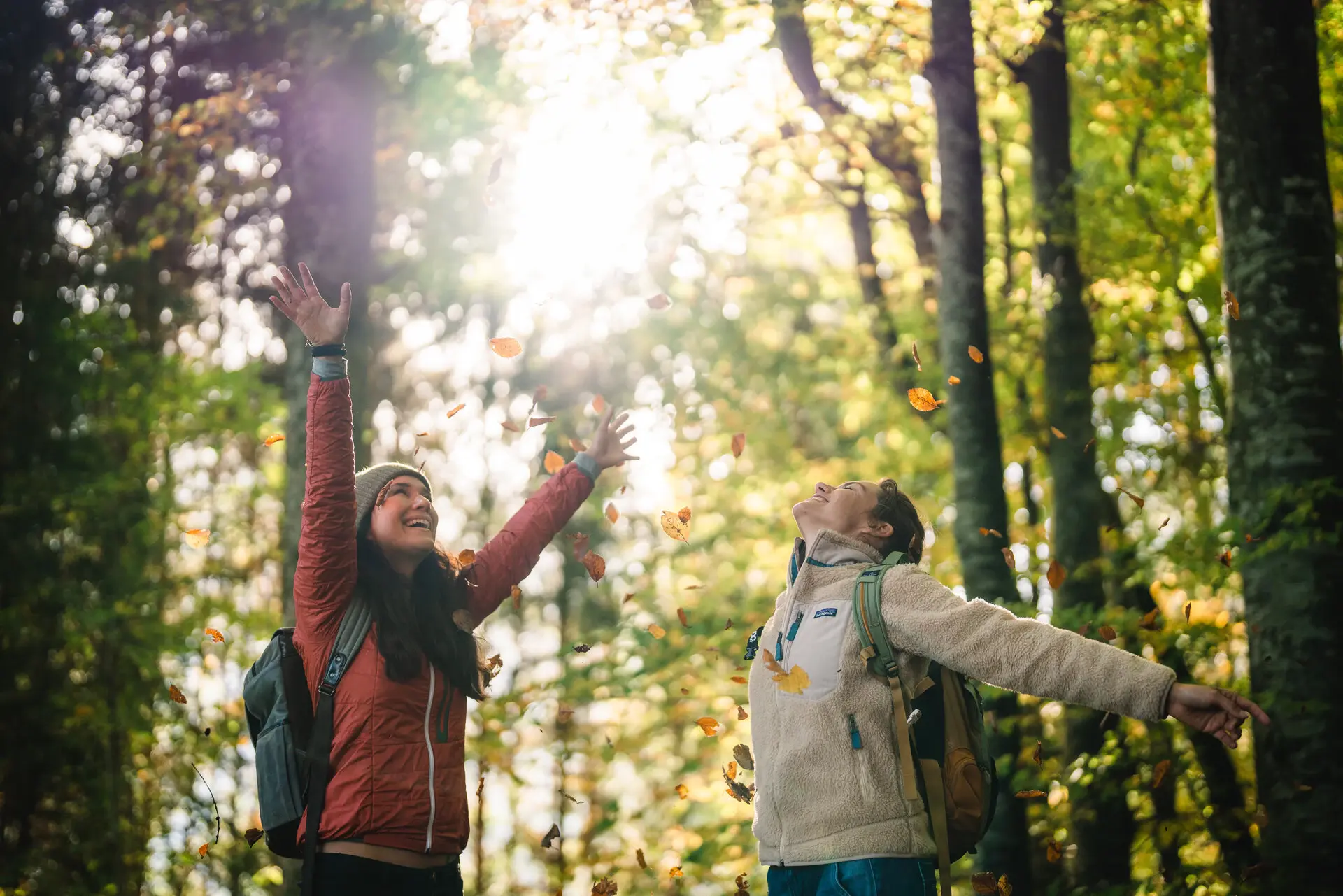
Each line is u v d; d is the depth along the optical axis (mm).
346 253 7184
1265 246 5242
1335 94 7695
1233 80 5375
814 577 3127
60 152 9969
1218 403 9023
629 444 4039
